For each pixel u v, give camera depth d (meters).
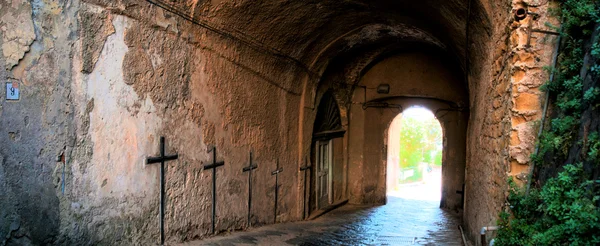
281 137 7.07
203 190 4.91
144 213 4.02
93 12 3.44
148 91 4.02
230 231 5.53
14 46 2.96
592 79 2.77
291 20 6.05
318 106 8.91
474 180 5.79
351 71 10.18
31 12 3.04
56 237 3.24
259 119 6.27
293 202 7.67
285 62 6.81
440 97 10.06
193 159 4.71
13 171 2.98
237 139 5.64
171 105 4.34
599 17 2.81
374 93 10.60
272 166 6.75
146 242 4.05
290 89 7.34
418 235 6.91
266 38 5.97
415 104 10.52
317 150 9.23
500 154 3.81
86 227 3.45
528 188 3.23
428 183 24.20
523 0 3.36
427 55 10.12
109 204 3.65
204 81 4.88
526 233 2.99
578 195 2.58
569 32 3.19
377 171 10.84
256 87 6.16
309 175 8.29
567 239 2.55
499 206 3.72
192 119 4.68
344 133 10.64
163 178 4.25
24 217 3.04
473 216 5.60
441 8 5.33
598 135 2.52
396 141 19.11
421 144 28.53
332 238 6.11
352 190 10.92
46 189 3.17
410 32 8.20
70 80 3.29
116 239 3.72
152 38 4.05
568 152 2.91
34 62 3.07
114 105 3.67
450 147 10.27
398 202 11.48
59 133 3.23
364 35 8.35
